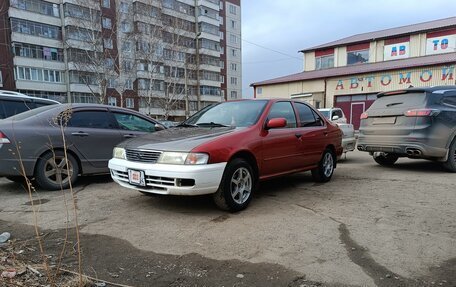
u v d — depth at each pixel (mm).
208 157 4078
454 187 5867
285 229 3811
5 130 5195
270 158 4969
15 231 3777
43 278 2723
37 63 42375
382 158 8672
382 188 5844
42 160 5527
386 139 7496
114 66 31047
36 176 5508
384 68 23469
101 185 6117
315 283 2666
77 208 4629
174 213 4402
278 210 4535
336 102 26297
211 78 62688
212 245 3387
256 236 3609
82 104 6320
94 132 6172
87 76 34844
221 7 67562
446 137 7117
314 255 3154
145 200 5039
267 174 4996
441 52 24906
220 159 4176
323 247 3326
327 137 6293
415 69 22438
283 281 2699
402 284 2635
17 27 40719
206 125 5219
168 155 4109
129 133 6715
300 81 27953
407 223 3990
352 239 3518
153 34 31406
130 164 4371
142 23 31391
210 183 4070
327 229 3805
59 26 43656
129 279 2742
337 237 3574
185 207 4664
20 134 5289
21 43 41094
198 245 3391
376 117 7766
